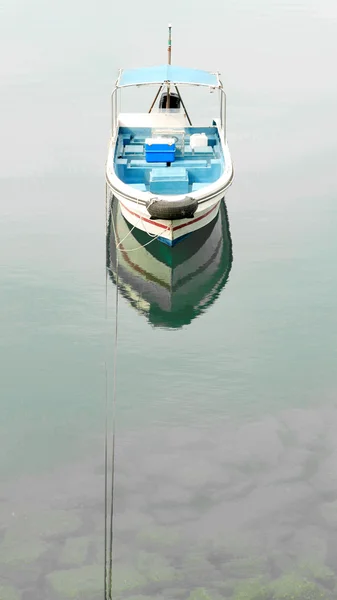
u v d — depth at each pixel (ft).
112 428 32.65
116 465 30.35
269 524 27.35
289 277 45.83
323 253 48.47
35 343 39.17
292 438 31.71
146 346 39.19
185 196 44.37
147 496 28.68
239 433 32.19
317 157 62.75
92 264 47.24
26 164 61.46
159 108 59.26
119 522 27.43
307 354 38.11
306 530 27.07
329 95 78.89
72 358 37.99
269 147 65.10
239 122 70.59
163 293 44.37
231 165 49.49
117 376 36.58
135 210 45.83
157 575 25.31
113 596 24.48
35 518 27.61
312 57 94.48
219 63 92.12
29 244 49.49
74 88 81.56
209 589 24.76
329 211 53.98
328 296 43.62
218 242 50.03
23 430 32.53
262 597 24.52
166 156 51.39
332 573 25.34
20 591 24.62
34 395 35.01
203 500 28.43
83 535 26.86
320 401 34.22
